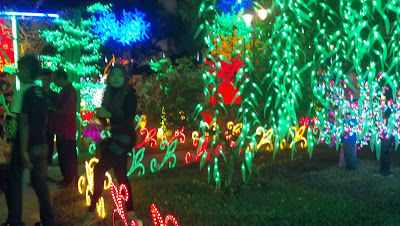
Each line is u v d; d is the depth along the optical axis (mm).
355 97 7633
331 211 5883
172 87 8312
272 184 7371
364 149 11586
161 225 5156
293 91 6309
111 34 14625
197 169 9172
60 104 7230
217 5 6320
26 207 6156
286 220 5527
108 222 5480
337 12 6527
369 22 6105
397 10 5316
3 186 5367
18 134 4738
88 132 9000
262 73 6457
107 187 7195
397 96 7230
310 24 6531
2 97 6926
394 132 7398
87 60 12375
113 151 5219
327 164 9484
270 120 6562
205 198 6574
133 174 8938
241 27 6227
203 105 6824
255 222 5449
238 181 7441
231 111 6758
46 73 7371
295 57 6211
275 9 6434
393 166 9281
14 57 11297
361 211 5938
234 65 6395
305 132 12812
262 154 10883
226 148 6977
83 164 10180
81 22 11805
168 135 12859
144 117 9953
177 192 7004
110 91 5242
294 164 9500
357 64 5730
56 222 5062
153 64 9688
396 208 6145
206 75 6488
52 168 9594
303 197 6660
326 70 7129
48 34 11602
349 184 7555
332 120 8438
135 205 6195
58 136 7305
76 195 6859
